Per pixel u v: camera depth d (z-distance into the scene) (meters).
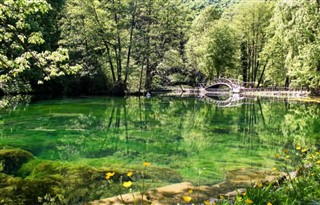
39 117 14.07
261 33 39.44
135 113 17.38
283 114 17.33
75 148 8.78
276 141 10.15
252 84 40.78
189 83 40.59
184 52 37.38
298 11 24.09
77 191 5.23
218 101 26.38
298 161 6.55
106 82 28.22
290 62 25.59
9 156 7.21
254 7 38.84
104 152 8.43
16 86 17.92
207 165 7.23
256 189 3.38
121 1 27.84
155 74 33.28
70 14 27.08
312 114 16.72
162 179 6.09
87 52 27.25
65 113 15.72
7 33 9.00
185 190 5.19
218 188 5.41
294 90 34.22
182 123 14.13
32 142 9.29
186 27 32.88
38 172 6.20
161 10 30.42
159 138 10.58
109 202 4.60
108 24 27.64
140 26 30.17
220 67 39.16
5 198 4.88
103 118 14.84
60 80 24.42
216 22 42.69
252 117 16.33
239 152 8.59
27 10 8.11
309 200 3.13
